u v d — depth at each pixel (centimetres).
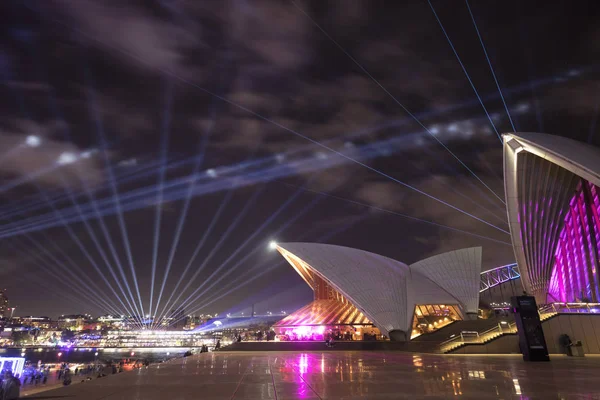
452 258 4338
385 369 1237
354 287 3806
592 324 2367
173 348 17400
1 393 900
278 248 4494
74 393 765
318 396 700
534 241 3481
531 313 1577
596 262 2861
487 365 1349
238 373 1162
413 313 3609
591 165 2056
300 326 4134
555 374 1026
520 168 2595
